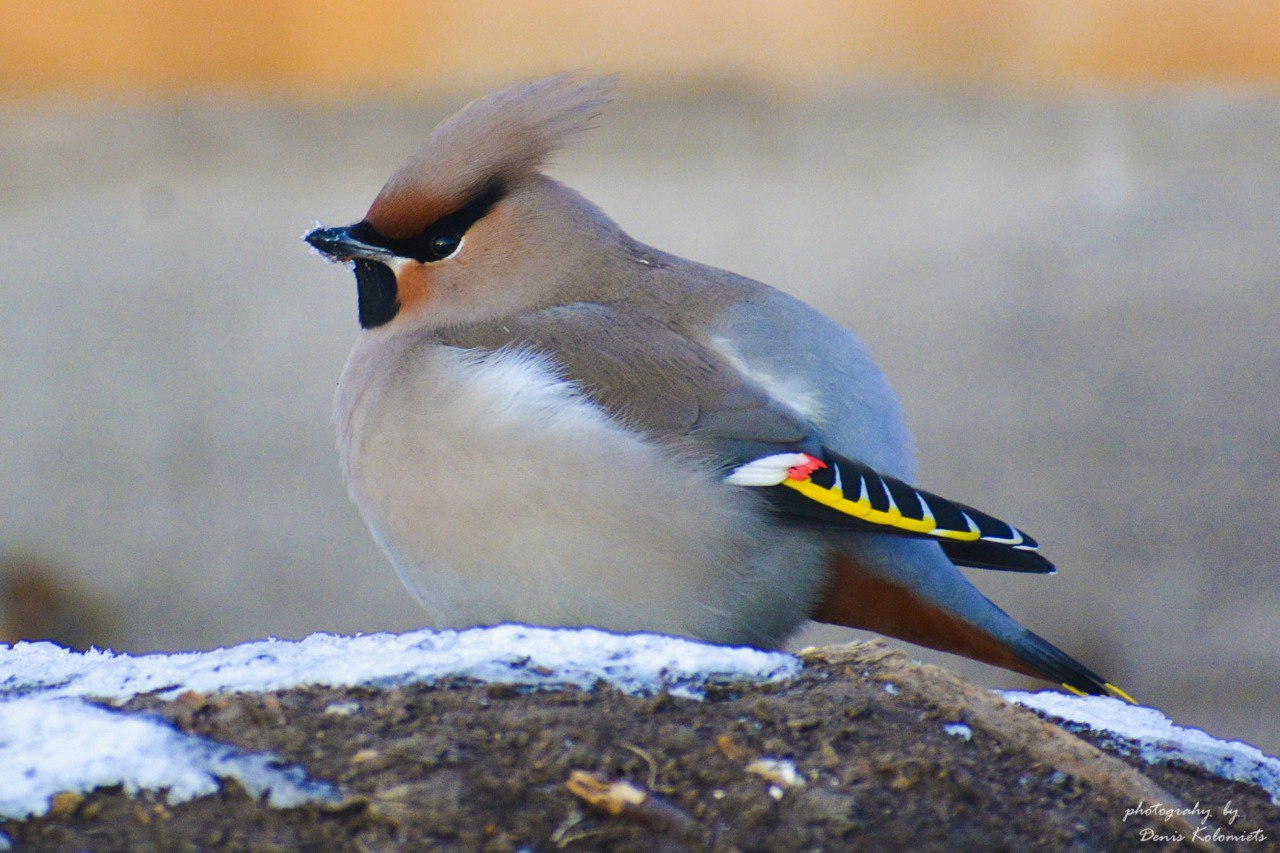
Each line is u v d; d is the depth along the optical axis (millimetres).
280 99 15070
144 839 4629
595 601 6945
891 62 15156
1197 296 13727
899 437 7484
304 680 5555
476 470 6926
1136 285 13688
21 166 14469
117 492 13016
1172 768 5840
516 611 7043
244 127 14805
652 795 4910
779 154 14648
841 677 5801
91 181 14523
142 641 12828
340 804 4773
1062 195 14320
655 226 14375
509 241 7719
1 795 4742
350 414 7570
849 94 15039
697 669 5746
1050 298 13750
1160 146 14633
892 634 7398
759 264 14250
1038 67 15625
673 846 4762
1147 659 12250
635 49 15195
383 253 7746
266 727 5141
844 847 4832
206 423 13477
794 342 7410
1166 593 12375
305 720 5195
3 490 13242
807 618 7328
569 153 14617
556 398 6945
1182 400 13102
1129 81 15469
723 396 7074
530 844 4703
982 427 13219
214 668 5820
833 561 7094
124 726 5004
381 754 4996
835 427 7230
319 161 14766
